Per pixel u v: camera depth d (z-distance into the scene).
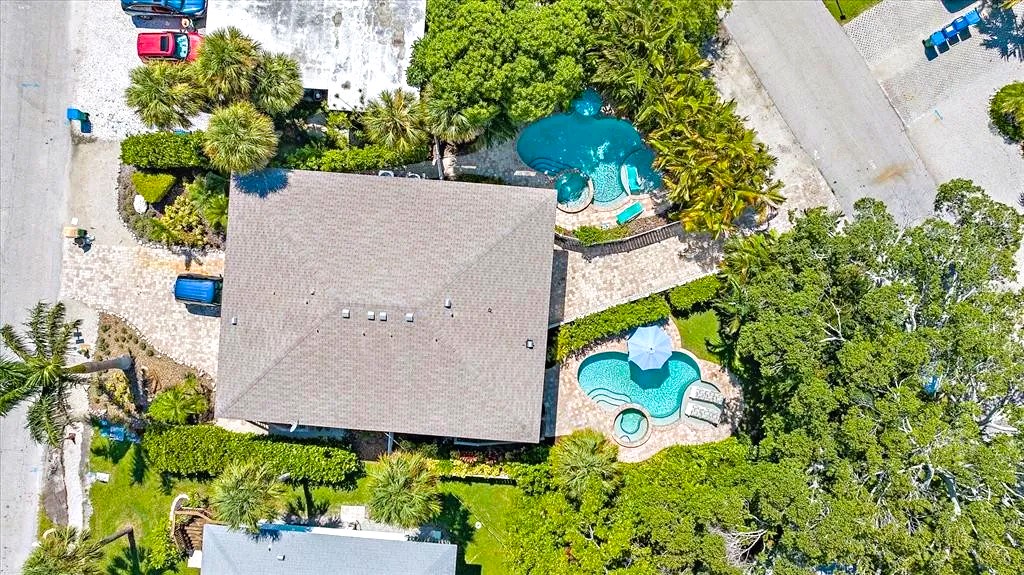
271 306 34.31
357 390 34.62
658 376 38.91
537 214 34.06
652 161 37.94
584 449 34.53
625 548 32.38
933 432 26.80
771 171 38.47
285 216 34.16
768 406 36.91
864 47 38.03
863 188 38.25
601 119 38.12
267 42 37.00
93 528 39.09
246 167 33.09
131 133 38.94
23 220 38.97
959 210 31.41
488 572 38.53
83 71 38.91
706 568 31.91
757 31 38.19
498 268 34.03
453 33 31.59
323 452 37.41
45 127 38.94
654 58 32.38
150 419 38.66
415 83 35.12
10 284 39.12
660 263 37.81
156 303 38.78
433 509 34.41
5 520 39.53
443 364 34.19
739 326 35.44
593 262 37.94
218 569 35.62
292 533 35.75
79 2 38.81
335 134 37.81
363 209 34.06
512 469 37.41
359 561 35.59
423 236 33.94
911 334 28.84
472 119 32.97
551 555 33.62
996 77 37.59
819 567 33.25
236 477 34.00
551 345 37.81
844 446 29.59
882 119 38.09
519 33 31.06
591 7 32.03
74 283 39.03
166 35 37.41
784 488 29.25
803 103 38.19
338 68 36.97
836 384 30.14
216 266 38.69
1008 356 27.61
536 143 38.47
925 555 26.98
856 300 30.83
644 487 34.28
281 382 34.69
